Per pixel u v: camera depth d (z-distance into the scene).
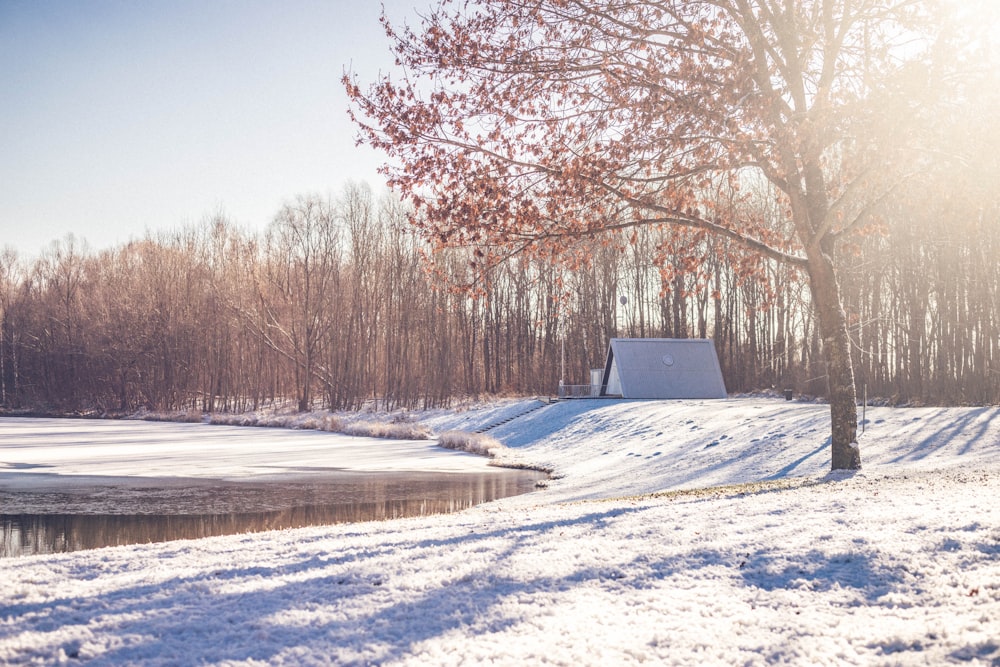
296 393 79.81
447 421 56.69
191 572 7.44
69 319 87.06
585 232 14.25
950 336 46.69
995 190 14.39
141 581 7.09
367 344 75.88
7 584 7.03
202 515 20.66
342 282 76.81
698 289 17.64
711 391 55.50
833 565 7.14
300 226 76.81
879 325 48.72
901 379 49.84
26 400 87.75
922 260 46.47
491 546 8.43
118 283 86.25
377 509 21.55
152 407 81.31
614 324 81.44
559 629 5.55
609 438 36.72
